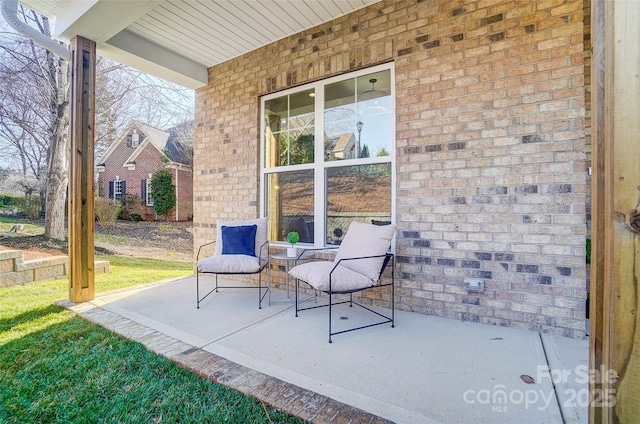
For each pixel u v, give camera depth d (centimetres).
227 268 320
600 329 77
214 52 426
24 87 873
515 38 263
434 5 296
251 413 158
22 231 906
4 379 190
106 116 1055
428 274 299
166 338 247
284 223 408
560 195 248
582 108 241
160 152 1198
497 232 270
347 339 244
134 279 472
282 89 400
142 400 171
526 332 255
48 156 871
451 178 288
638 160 70
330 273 243
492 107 271
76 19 316
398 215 314
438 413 156
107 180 1309
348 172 358
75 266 339
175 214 1190
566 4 246
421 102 302
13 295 377
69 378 192
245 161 432
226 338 246
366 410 158
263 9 334
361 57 334
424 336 248
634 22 72
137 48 387
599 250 78
